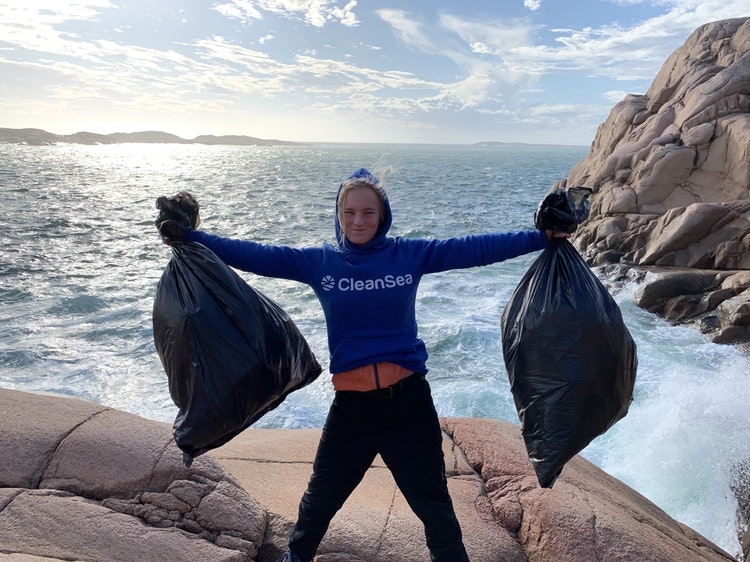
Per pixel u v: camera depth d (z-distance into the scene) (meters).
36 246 21.42
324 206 36.25
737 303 12.12
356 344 2.37
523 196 43.72
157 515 2.95
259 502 3.30
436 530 2.48
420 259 2.44
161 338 2.48
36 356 10.72
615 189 19.06
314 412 8.49
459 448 4.16
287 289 15.07
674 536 3.58
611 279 15.90
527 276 2.71
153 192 46.75
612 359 2.52
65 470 3.13
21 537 2.67
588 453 7.66
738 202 15.08
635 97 25.64
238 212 32.72
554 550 3.06
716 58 22.31
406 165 117.44
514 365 2.63
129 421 3.44
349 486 2.48
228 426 2.48
